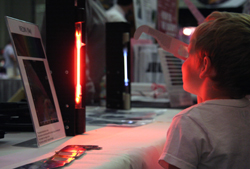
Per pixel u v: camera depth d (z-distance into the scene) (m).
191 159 0.54
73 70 0.76
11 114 0.87
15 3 7.48
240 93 0.61
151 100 1.76
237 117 0.58
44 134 0.66
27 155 0.56
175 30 2.17
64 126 0.77
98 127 0.93
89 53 1.75
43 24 1.54
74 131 0.77
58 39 0.78
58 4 0.78
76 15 0.78
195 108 0.60
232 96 0.62
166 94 1.84
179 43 0.77
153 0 2.43
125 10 2.17
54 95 0.75
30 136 0.76
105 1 2.51
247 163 0.55
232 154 0.54
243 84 0.59
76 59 0.78
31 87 0.66
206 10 3.38
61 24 0.78
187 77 0.66
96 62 1.74
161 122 1.05
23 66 0.65
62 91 0.77
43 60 0.74
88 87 1.67
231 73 0.58
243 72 0.57
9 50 4.84
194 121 0.57
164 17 1.99
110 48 1.40
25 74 0.65
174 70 1.60
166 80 1.56
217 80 0.60
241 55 0.57
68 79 0.76
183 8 3.47
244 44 0.57
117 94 1.38
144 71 2.02
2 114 0.87
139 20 2.19
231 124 0.56
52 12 0.78
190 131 0.55
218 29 0.58
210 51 0.59
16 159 0.53
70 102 0.77
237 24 0.58
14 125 0.82
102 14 1.85
